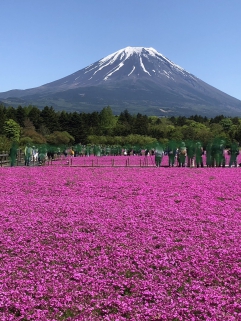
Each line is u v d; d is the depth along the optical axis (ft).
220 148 127.54
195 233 44.29
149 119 643.45
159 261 34.88
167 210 56.08
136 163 165.78
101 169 118.93
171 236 43.39
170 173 104.58
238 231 45.21
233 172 106.42
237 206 59.41
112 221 49.52
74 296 28.60
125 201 63.41
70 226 47.52
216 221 49.83
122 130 483.92
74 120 460.96
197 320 25.26
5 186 79.61
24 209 57.00
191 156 131.44
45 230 45.52
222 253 37.11
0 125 347.97
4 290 29.40
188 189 75.15
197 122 588.09
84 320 25.41
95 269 33.81
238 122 547.90
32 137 336.90
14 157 133.28
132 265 34.47
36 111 483.51
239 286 30.22
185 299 27.76
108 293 29.25
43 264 35.14
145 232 44.75
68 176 97.40
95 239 41.96
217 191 72.69
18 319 25.66
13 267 34.01
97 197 68.13
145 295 28.89
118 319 25.13
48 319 25.70
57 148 232.94
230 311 26.13
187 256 36.32
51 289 29.53
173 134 415.03
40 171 110.01
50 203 61.82
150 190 74.38
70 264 34.99
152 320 25.46
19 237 42.68
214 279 31.60
